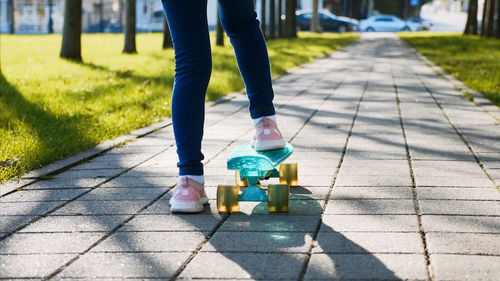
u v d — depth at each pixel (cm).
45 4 4628
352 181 368
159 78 989
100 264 238
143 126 589
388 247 252
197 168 308
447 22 5912
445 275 221
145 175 395
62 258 246
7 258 246
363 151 457
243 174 314
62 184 373
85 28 4678
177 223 291
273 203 304
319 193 342
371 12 5462
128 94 803
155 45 2198
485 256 240
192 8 293
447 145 476
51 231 281
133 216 304
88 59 1419
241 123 602
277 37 2981
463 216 295
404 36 3284
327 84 952
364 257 241
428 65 1306
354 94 819
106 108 681
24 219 300
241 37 319
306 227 280
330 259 239
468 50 1842
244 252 249
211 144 495
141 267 235
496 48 1945
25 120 590
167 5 295
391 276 222
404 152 452
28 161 414
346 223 286
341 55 1723
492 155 438
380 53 1795
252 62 322
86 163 435
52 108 668
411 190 346
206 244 259
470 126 562
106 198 339
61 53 1402
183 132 304
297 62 1384
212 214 305
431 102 732
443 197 329
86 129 539
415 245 254
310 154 448
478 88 832
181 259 243
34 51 1706
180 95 300
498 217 293
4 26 4672
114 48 1922
